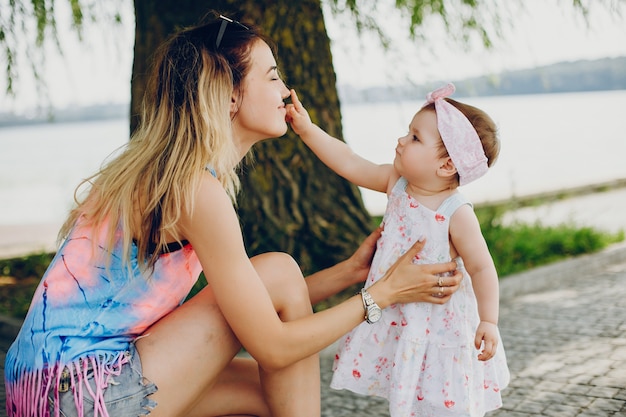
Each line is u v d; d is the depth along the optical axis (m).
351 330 2.36
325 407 3.27
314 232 5.02
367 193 12.18
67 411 1.93
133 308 2.06
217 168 2.12
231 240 2.01
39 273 6.38
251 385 2.38
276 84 2.27
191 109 2.05
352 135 24.17
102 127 49.81
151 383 2.00
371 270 2.42
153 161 2.04
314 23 5.03
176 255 2.10
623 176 12.82
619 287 5.36
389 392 2.34
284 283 2.21
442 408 2.26
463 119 2.27
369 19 5.81
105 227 2.04
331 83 5.12
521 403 3.17
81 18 5.68
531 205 10.08
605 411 3.02
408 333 2.26
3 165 20.66
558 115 33.38
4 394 3.56
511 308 4.93
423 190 2.36
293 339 2.08
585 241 6.54
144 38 4.88
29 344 2.01
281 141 5.02
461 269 2.35
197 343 2.07
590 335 4.16
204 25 2.21
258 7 4.82
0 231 9.12
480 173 2.30
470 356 2.27
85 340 2.00
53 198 13.24
